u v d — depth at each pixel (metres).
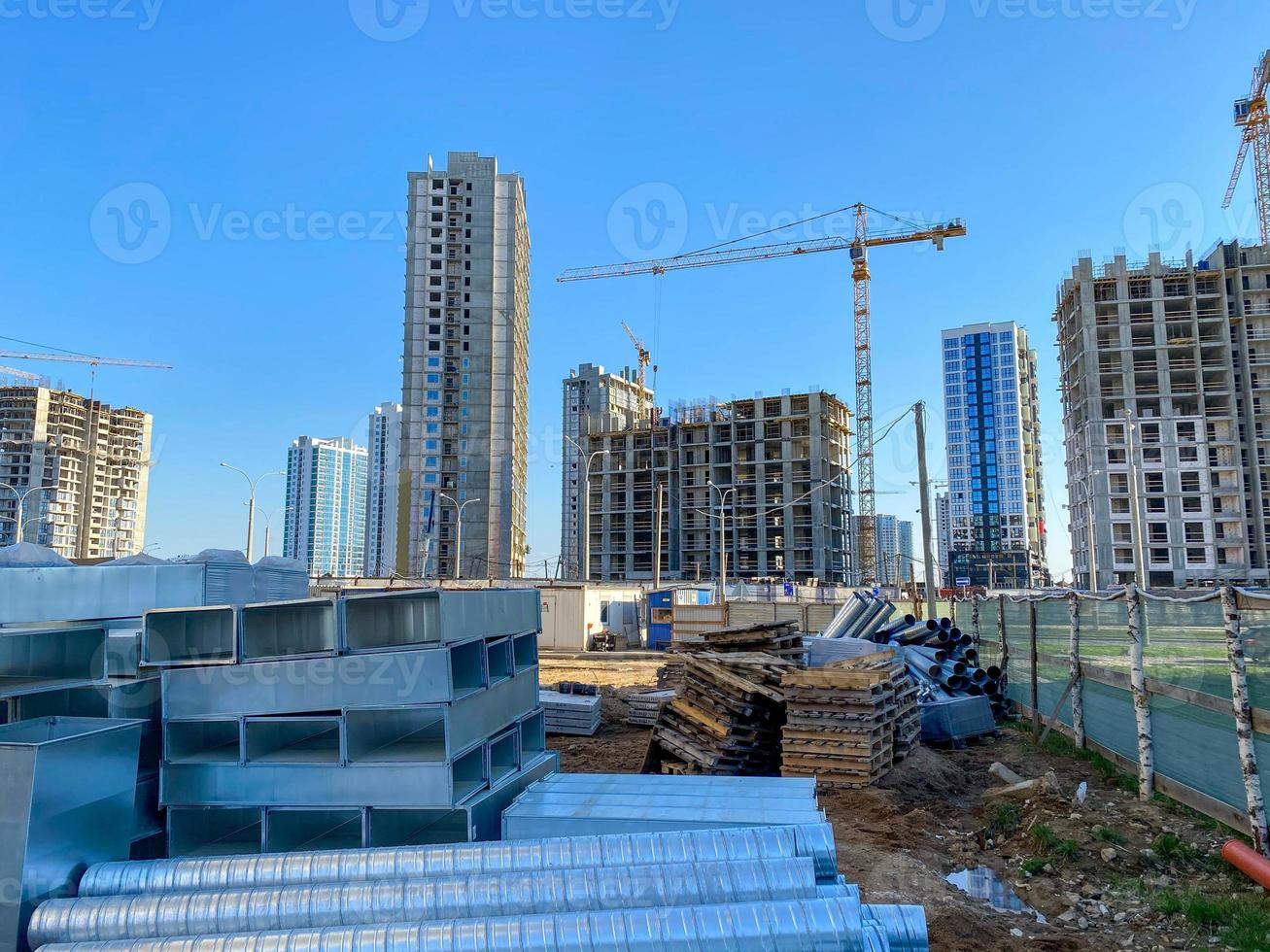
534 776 7.50
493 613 7.07
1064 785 10.56
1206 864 7.56
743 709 10.77
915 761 11.18
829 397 107.50
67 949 4.50
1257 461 81.94
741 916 4.50
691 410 117.38
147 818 6.16
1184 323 83.44
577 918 4.54
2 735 5.30
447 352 121.12
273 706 6.04
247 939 4.50
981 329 190.25
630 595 44.12
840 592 63.12
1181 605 9.10
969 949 5.95
